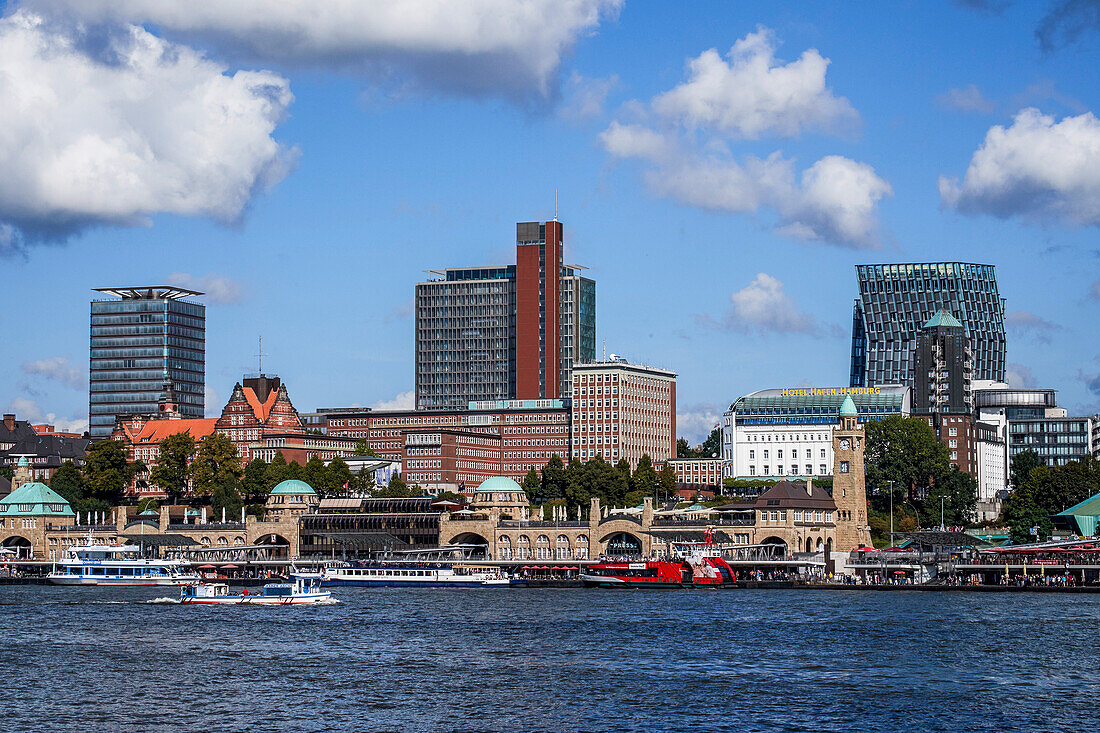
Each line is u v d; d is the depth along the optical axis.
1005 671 193.88
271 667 199.38
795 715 164.62
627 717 163.88
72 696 177.12
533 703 171.88
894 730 157.75
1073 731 157.25
